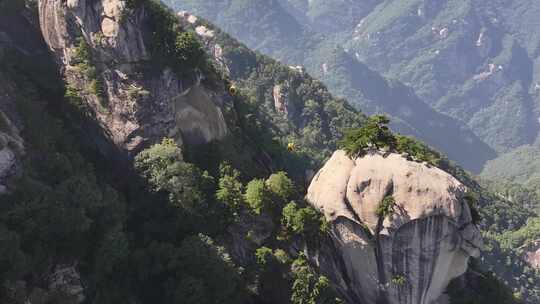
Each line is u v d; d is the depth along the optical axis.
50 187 66.19
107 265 66.38
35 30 89.19
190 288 67.94
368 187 77.06
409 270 77.00
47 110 81.38
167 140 82.75
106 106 83.81
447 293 82.06
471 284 86.75
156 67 83.81
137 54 82.69
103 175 81.25
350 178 79.06
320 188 82.56
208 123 89.31
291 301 74.31
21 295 55.69
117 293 68.06
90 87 83.69
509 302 89.56
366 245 77.38
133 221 77.44
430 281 77.94
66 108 84.50
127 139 83.31
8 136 66.44
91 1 82.25
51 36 86.06
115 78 83.00
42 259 61.78
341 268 80.94
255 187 80.81
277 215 81.62
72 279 63.94
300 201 84.12
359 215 77.62
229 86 110.38
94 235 68.31
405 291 78.06
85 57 83.19
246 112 112.75
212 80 96.31
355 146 80.38
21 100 73.19
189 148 87.19
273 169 104.69
